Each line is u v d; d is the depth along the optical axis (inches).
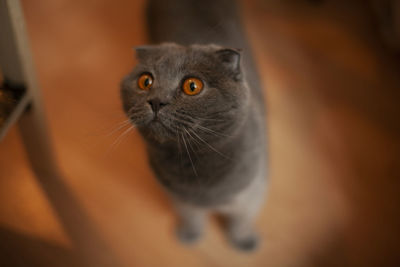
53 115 32.2
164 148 22.0
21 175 30.1
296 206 29.6
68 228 28.8
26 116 26.3
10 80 24.1
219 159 22.1
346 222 28.9
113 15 38.5
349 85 34.2
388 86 34.0
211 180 22.8
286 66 35.6
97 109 32.6
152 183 30.4
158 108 19.9
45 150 28.5
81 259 28.0
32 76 24.4
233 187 23.3
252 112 23.0
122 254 28.3
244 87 21.3
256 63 29.8
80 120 32.1
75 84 34.0
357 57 35.9
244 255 28.4
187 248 28.6
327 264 27.8
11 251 27.7
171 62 20.6
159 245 28.7
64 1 39.1
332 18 38.8
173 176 23.0
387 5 35.9
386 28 35.9
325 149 31.3
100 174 30.5
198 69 20.5
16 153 30.6
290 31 37.9
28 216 29.0
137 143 31.1
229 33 28.0
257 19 38.8
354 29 37.9
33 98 25.3
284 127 32.2
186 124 20.2
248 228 28.2
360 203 29.4
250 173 23.4
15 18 22.0
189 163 22.2
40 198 29.5
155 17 29.8
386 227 28.6
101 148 31.2
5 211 29.0
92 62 35.4
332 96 33.7
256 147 23.2
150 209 29.7
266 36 37.5
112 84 34.1
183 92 20.3
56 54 35.7
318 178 30.4
